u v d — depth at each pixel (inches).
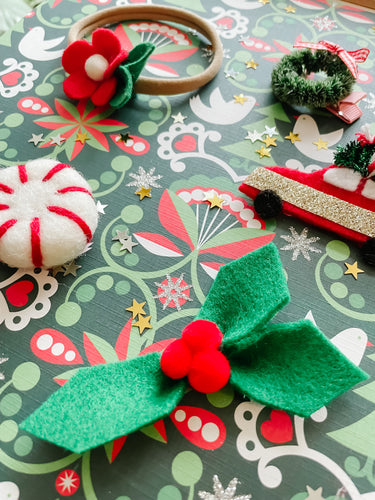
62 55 6.5
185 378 4.4
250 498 4.0
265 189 5.7
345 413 4.5
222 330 4.6
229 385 4.5
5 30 7.9
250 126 6.5
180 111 6.7
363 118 6.6
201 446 4.3
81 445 3.7
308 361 4.3
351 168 5.5
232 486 4.1
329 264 5.4
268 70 7.1
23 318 4.9
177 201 5.8
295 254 5.4
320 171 5.8
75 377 4.1
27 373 4.6
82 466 4.1
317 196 5.6
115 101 6.3
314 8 7.9
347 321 5.0
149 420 3.9
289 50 7.3
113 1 8.0
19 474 4.1
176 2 8.0
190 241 5.5
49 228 4.8
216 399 4.5
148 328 4.9
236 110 6.7
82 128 6.4
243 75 7.0
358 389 4.6
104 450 4.2
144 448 4.2
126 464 4.2
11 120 6.5
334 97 6.3
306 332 4.3
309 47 6.4
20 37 7.4
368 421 4.4
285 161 6.2
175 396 4.1
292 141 6.3
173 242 5.5
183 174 6.1
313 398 4.2
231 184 6.0
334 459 4.2
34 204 5.0
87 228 5.0
